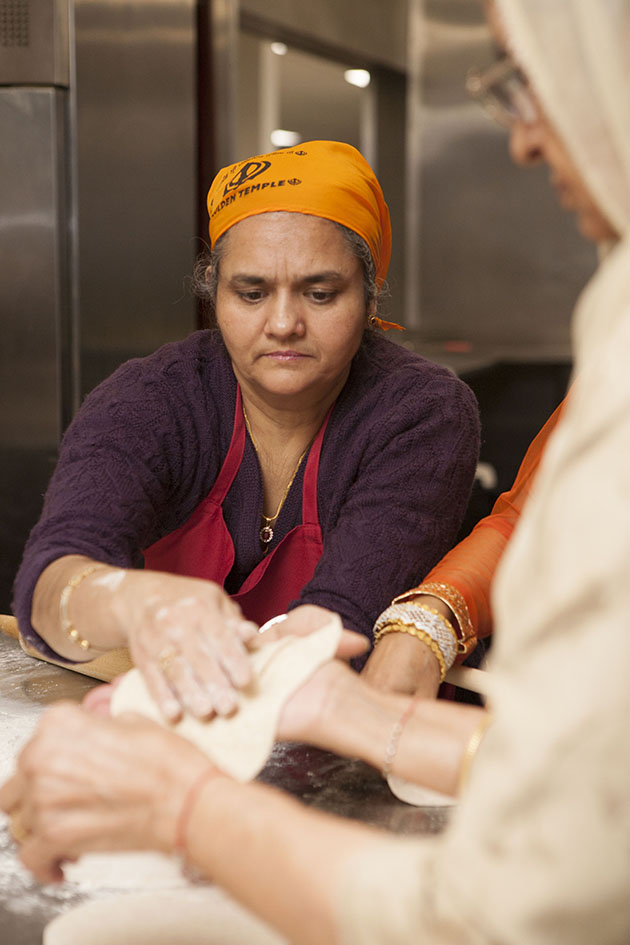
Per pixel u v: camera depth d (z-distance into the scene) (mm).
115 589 1063
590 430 557
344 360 1352
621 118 595
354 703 944
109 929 825
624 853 528
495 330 4953
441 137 4898
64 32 2436
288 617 1064
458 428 1411
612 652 528
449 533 1405
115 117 2584
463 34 4785
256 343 1321
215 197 1366
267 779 1059
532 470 1386
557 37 608
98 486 1292
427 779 909
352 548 1332
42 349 2527
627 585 528
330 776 1066
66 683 1322
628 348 562
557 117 616
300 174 1290
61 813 717
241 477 1464
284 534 1488
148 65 2662
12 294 2521
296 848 629
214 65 2898
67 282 2531
